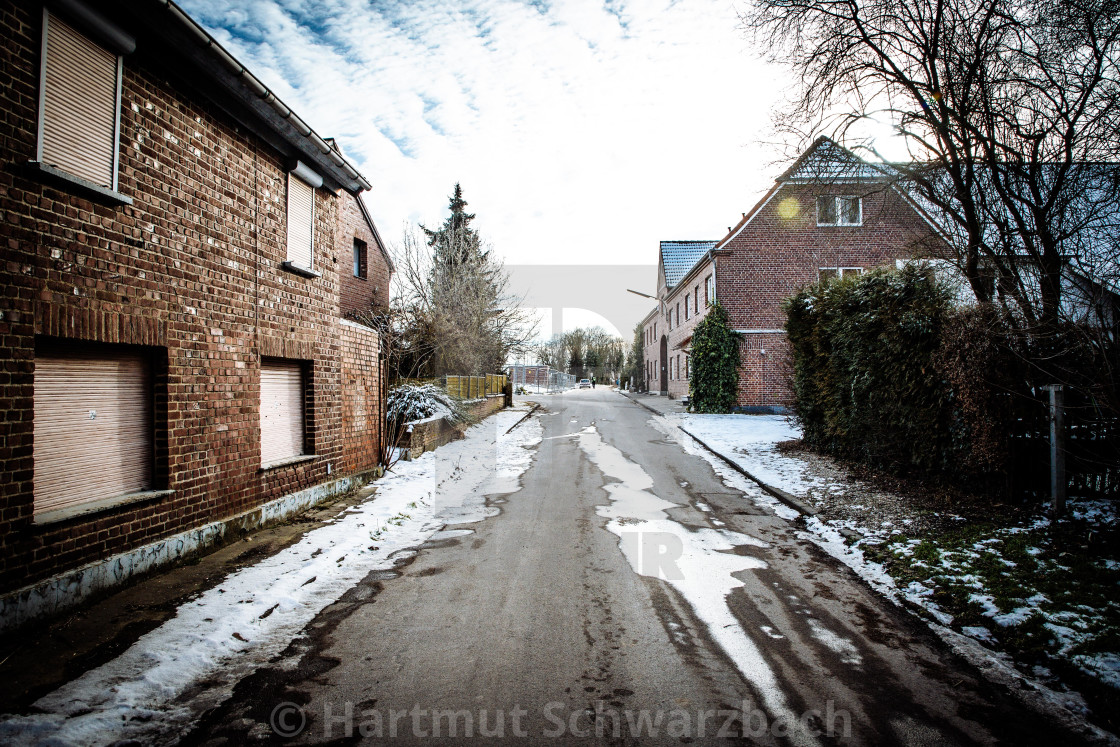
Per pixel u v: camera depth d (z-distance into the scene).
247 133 6.38
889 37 7.50
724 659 3.62
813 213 20.86
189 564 5.20
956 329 6.67
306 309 7.60
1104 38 5.91
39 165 3.85
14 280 3.78
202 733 2.83
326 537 6.13
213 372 5.74
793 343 12.92
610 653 3.70
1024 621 3.94
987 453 6.43
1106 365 5.35
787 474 9.68
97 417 4.59
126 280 4.67
